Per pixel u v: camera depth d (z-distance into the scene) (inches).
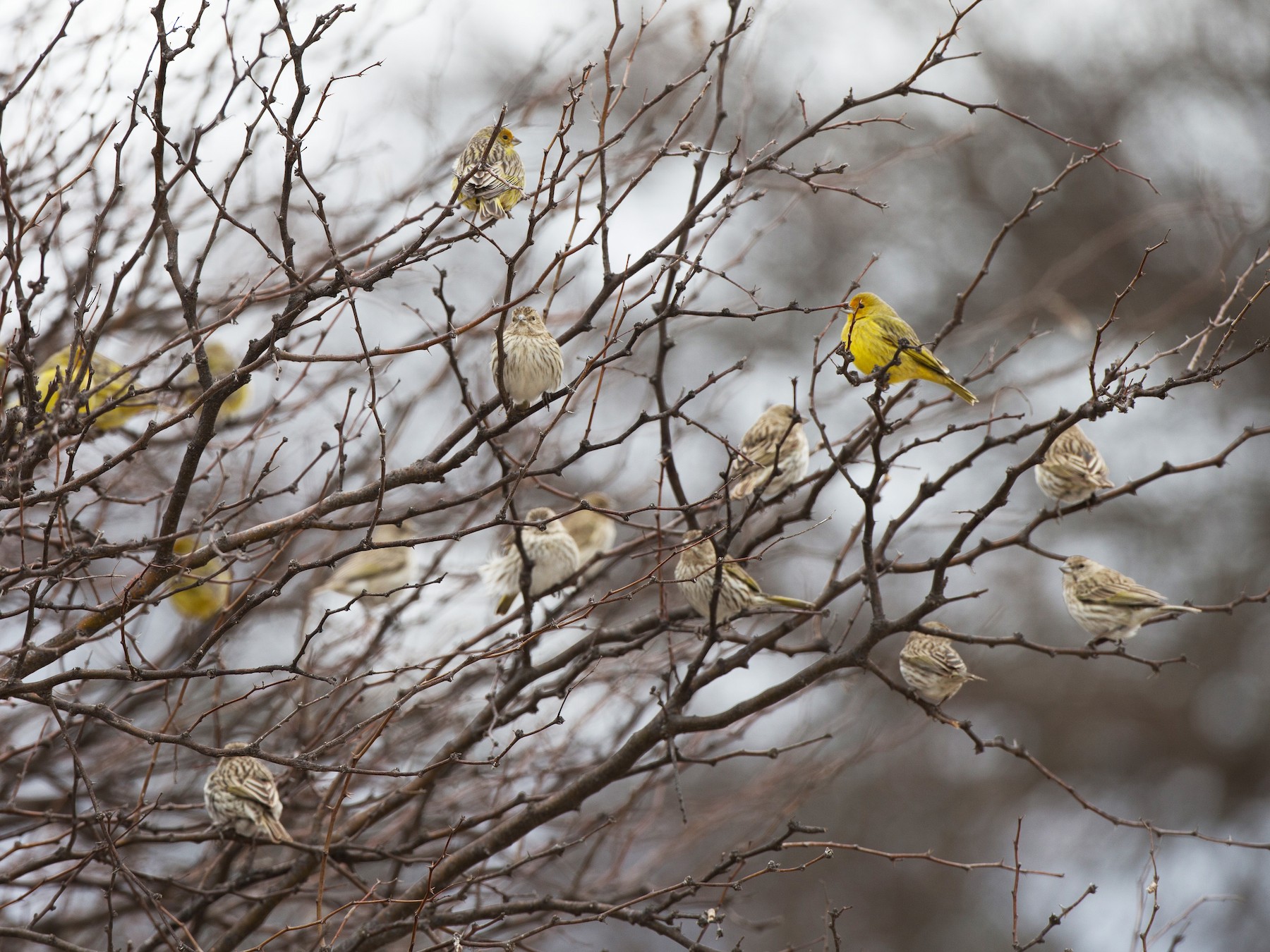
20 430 391.5
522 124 490.3
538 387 472.1
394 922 395.9
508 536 587.5
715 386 1137.4
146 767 525.7
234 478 582.6
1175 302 656.4
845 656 406.0
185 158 446.0
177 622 618.8
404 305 444.8
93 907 521.7
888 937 1220.5
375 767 505.7
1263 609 1358.3
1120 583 526.6
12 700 424.5
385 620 503.2
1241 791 1344.7
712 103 989.2
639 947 1002.7
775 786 572.1
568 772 501.4
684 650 532.7
